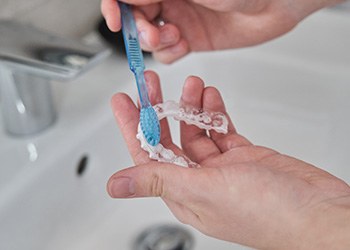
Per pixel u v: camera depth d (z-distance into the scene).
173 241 0.80
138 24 0.64
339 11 1.00
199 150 0.58
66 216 0.75
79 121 0.76
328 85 0.89
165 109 0.59
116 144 0.81
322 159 0.89
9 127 0.73
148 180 0.46
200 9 0.71
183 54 0.74
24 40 0.67
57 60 0.64
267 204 0.46
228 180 0.46
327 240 0.45
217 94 0.62
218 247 0.79
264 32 0.72
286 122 0.92
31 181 0.67
